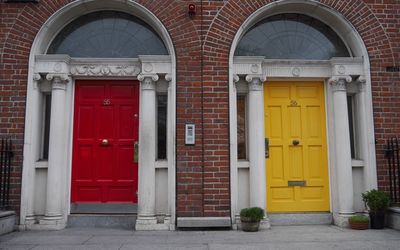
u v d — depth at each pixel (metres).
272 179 6.14
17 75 5.77
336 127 6.04
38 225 5.56
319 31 6.48
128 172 6.02
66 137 5.89
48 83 5.99
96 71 5.97
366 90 6.02
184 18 5.93
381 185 5.85
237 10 5.99
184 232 5.44
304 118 6.28
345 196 5.85
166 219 5.64
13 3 5.90
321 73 6.19
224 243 4.77
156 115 6.02
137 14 6.18
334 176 6.07
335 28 6.41
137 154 6.01
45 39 6.01
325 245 4.65
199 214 5.59
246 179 5.93
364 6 6.18
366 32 6.13
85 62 5.96
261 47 6.32
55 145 5.69
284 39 6.39
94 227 5.79
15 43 5.82
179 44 5.88
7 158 5.60
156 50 6.20
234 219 5.65
